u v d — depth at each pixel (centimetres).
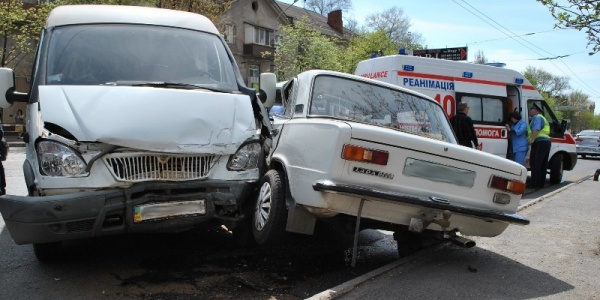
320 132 411
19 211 355
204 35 534
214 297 387
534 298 389
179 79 470
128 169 382
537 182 1134
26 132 436
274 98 545
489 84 1084
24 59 2508
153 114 392
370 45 3812
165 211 392
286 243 555
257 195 469
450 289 398
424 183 418
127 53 473
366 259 520
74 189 373
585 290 411
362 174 397
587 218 708
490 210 441
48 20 505
